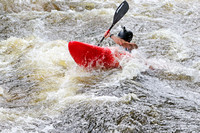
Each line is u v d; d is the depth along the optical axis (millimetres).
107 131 9375
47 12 26469
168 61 16141
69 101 11555
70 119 10250
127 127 9383
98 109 10609
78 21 24328
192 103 11109
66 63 15742
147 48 18156
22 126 9836
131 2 30500
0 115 10484
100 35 20984
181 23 24266
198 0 31969
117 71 14523
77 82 13453
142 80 13359
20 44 18422
